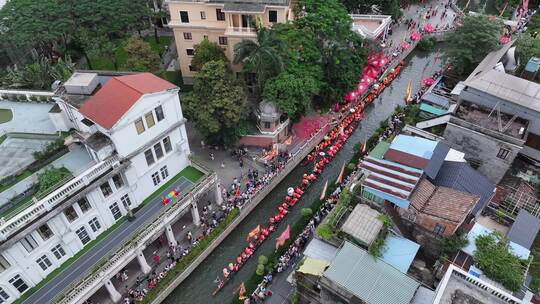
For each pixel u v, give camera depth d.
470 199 35.94
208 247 43.97
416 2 89.75
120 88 38.53
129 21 69.50
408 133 50.28
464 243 35.12
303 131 58.81
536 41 57.78
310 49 55.81
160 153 43.06
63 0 66.88
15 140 41.72
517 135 42.75
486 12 86.81
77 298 33.94
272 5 54.97
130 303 38.75
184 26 58.50
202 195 44.25
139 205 42.97
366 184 37.81
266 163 52.91
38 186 36.19
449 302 26.62
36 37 61.84
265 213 49.69
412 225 37.09
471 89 46.56
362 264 31.73
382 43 72.94
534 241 38.12
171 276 40.88
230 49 58.12
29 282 34.84
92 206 37.66
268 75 53.12
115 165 38.06
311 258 36.00
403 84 71.38
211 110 48.22
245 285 41.22
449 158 42.28
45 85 53.84
